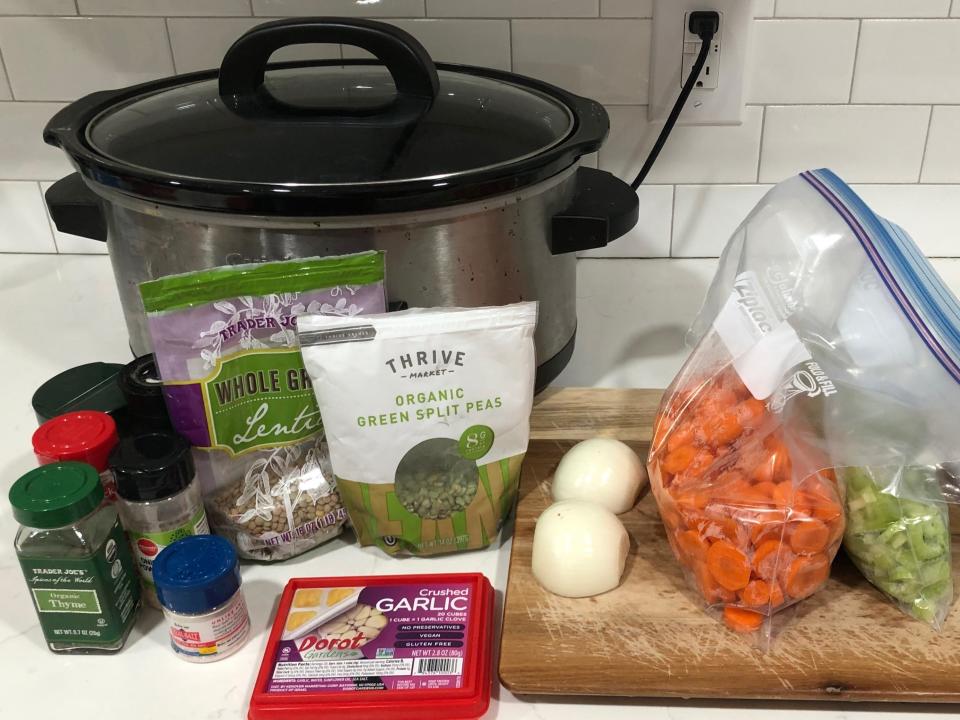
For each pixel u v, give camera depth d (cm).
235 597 61
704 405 65
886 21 94
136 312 74
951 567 64
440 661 58
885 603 62
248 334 63
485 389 65
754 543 59
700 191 105
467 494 67
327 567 69
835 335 63
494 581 67
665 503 64
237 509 67
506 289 71
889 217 106
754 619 60
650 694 57
